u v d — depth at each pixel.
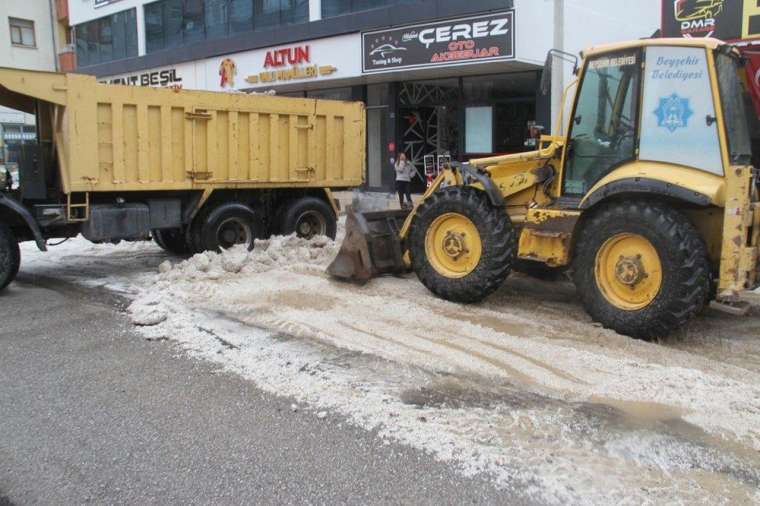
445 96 17.72
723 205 5.40
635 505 3.33
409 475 3.64
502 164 7.00
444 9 15.09
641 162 5.91
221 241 9.34
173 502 3.42
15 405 4.60
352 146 10.52
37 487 3.58
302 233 10.34
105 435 4.14
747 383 4.77
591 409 4.39
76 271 9.08
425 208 7.14
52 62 34.81
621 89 6.04
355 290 7.53
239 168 9.34
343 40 17.25
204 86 21.58
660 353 5.39
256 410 4.46
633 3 17.30
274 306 6.89
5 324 6.50
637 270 5.66
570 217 6.23
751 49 9.91
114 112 8.18
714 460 3.76
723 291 5.41
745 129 6.06
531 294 7.42
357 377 4.97
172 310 6.79
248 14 20.23
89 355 5.59
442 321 6.30
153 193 8.87
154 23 23.98
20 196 8.13
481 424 4.20
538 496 3.43
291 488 3.53
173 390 4.82
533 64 14.85
